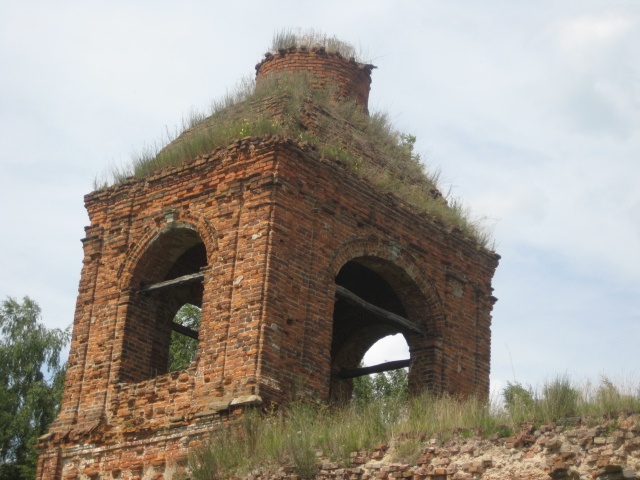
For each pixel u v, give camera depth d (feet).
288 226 64.90
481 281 77.36
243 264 64.28
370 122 79.25
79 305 72.13
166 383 65.21
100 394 68.23
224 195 67.26
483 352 75.56
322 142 71.10
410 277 72.08
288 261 64.23
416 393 71.56
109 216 73.46
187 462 61.41
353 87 84.12
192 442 62.03
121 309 70.13
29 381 122.93
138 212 72.08
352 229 68.90
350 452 52.54
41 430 118.62
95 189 74.90
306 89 76.43
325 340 65.00
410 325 71.92
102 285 71.77
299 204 66.03
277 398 60.95
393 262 71.10
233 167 67.51
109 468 65.51
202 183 68.95
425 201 75.36
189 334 75.10
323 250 66.59
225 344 62.90
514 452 47.09
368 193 70.44
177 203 69.97
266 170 65.67
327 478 52.19
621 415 45.14
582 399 47.85
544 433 46.75
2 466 115.65
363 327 80.38
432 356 72.08
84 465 66.74
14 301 127.95
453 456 48.85
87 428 67.10
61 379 124.67
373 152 76.23
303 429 56.03
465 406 52.75
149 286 70.69
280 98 73.20
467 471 47.88
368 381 121.19
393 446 51.42
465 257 76.59
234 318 63.21
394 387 121.39
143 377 69.62
